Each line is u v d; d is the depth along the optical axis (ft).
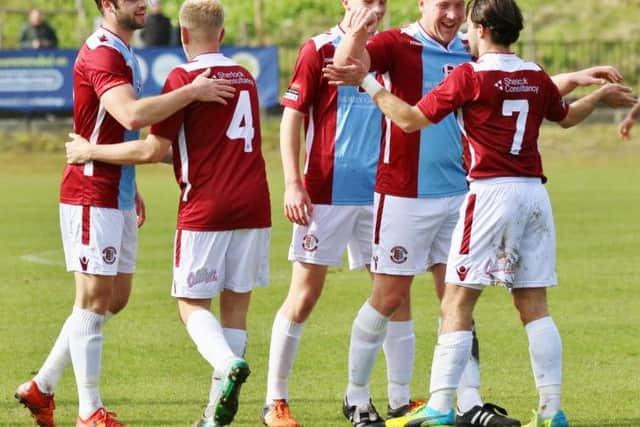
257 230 70.64
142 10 69.97
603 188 227.20
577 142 305.73
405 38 73.31
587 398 80.64
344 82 67.21
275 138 303.07
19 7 385.91
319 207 75.31
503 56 67.15
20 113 307.99
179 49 285.43
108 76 68.13
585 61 371.56
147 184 253.44
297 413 77.56
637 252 148.05
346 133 75.20
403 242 72.38
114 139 70.08
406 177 72.13
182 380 87.30
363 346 73.00
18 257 151.33
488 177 66.64
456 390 73.36
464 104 66.49
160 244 160.97
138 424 74.64
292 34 387.75
